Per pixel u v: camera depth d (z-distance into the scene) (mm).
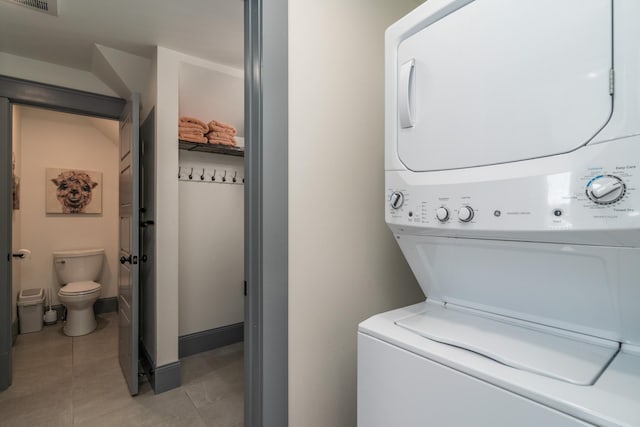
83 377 2379
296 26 1103
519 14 676
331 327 1191
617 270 613
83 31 2055
